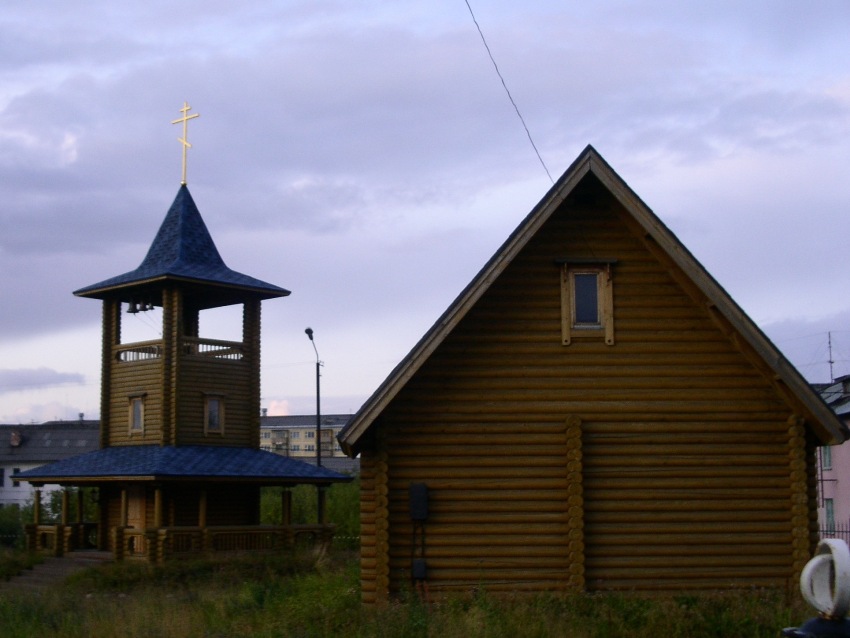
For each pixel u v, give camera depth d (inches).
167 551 1405.0
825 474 2034.9
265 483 1568.7
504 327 768.3
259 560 1342.3
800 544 743.7
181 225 1662.2
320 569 1194.0
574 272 776.3
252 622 772.6
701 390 763.4
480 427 761.0
